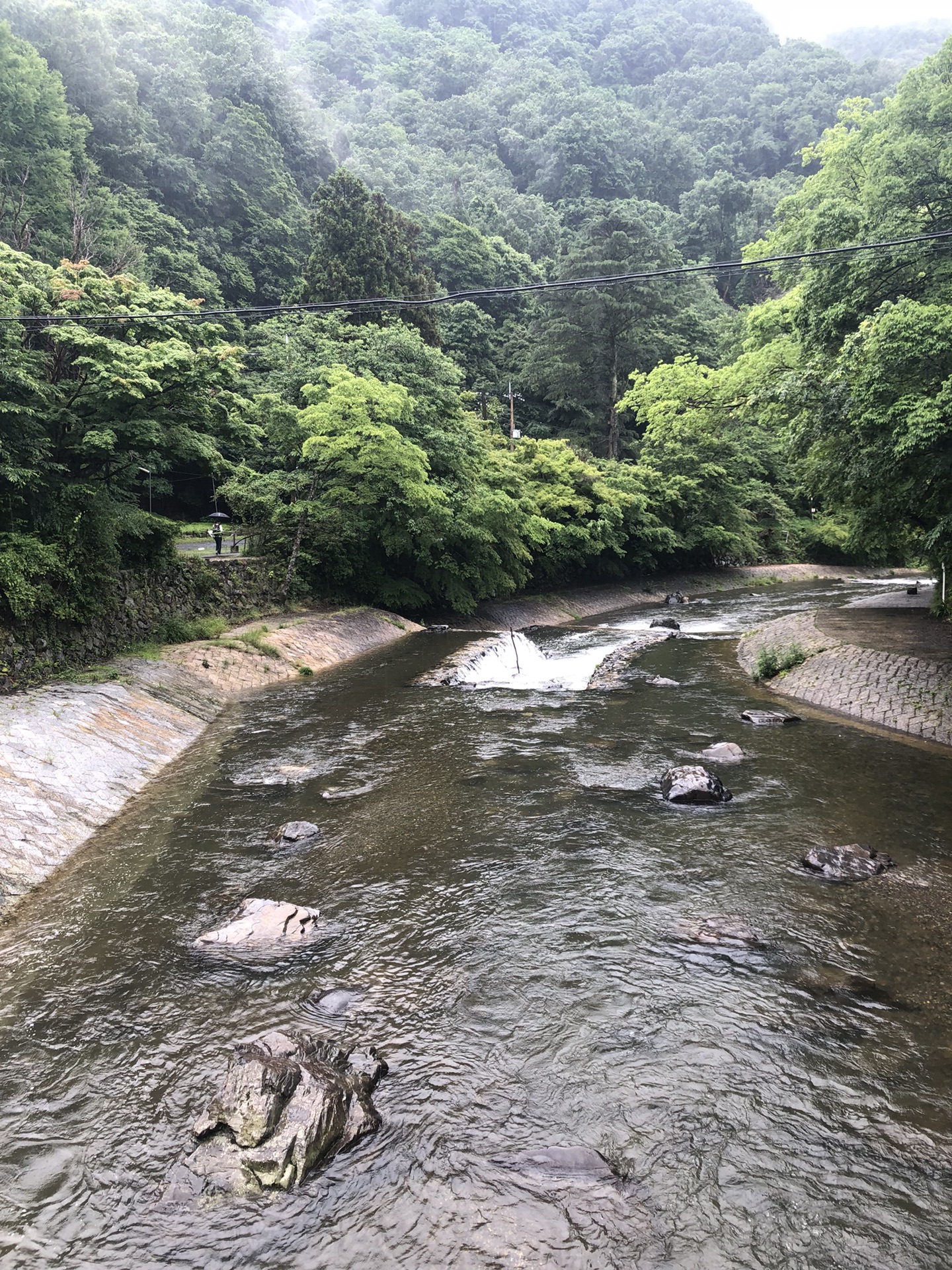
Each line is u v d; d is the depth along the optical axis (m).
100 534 13.53
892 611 21.95
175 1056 4.55
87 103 52.62
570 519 32.91
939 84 19.97
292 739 11.68
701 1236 3.29
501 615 28.42
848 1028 4.66
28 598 11.27
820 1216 3.38
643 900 6.38
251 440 15.59
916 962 5.38
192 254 47.38
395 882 6.81
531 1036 4.66
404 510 24.45
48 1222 3.43
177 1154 3.81
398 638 22.83
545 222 90.44
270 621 20.17
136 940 5.89
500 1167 3.68
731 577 42.12
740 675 16.58
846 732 11.66
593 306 50.34
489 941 5.77
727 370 25.36
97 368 12.16
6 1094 4.23
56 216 35.34
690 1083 4.22
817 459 15.87
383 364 27.09
